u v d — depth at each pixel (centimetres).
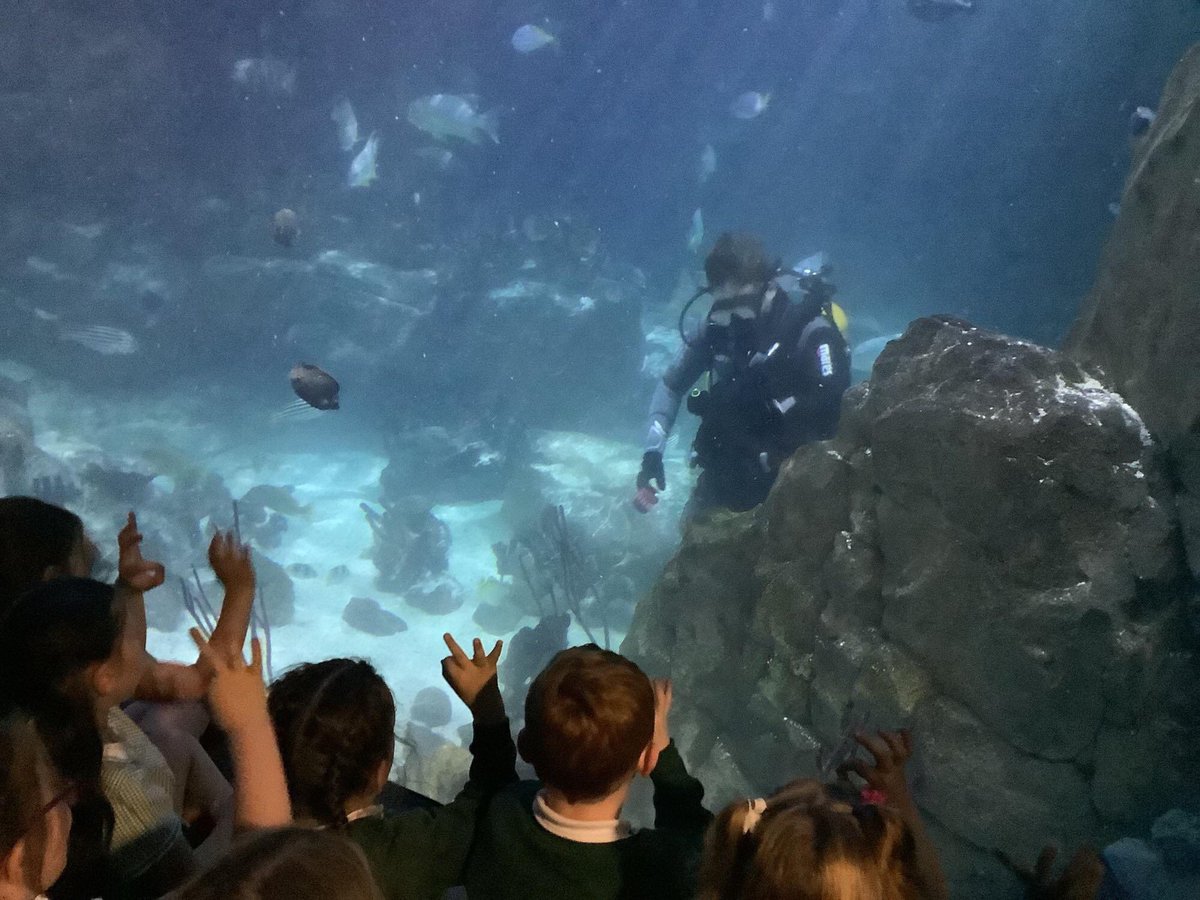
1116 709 454
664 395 750
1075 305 2211
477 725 210
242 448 1672
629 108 2972
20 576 205
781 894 141
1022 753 473
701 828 187
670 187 3125
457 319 1711
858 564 536
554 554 1197
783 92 3084
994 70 2602
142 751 185
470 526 1452
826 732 549
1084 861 188
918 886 149
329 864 123
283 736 179
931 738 493
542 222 1819
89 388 1691
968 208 2656
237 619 189
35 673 160
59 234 1748
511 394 1716
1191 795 473
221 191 1858
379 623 1125
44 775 143
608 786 167
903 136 2875
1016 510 453
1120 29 2170
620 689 166
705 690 646
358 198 1933
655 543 1203
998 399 467
